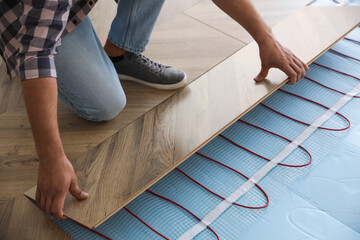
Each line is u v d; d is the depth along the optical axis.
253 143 1.63
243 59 1.86
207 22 2.14
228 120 1.58
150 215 1.40
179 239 1.33
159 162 1.45
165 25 2.14
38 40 0.96
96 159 1.49
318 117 1.72
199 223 1.38
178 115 1.63
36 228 1.34
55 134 1.03
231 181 1.50
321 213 1.38
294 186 1.47
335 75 1.92
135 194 1.35
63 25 0.99
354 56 2.01
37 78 0.97
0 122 1.69
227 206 1.42
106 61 1.57
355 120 1.70
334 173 1.51
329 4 2.26
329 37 1.90
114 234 1.35
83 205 1.31
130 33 1.65
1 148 1.59
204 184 1.50
